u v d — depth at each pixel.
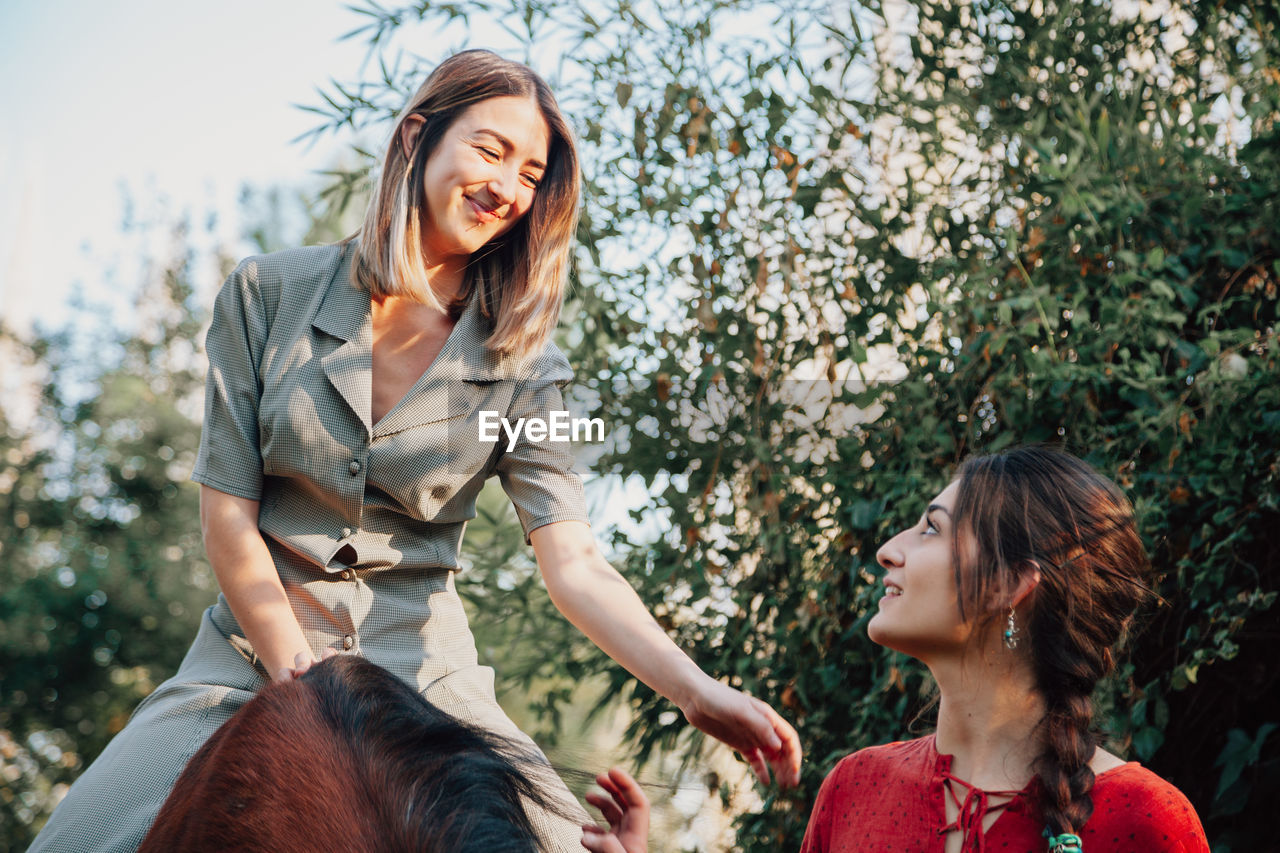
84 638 10.91
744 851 3.13
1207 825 2.61
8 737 10.77
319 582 1.80
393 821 0.91
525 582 3.59
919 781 1.63
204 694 1.61
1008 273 2.88
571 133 1.95
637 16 3.24
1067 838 1.40
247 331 1.83
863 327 3.08
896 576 1.66
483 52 1.94
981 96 3.15
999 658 1.58
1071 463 1.70
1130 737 2.44
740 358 3.20
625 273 3.23
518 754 1.08
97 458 11.66
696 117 3.10
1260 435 2.49
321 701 1.15
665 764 3.38
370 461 1.81
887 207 3.16
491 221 1.88
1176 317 2.59
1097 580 1.61
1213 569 2.44
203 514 1.78
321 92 3.17
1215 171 2.87
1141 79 3.26
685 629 3.23
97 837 1.45
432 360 1.92
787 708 3.04
